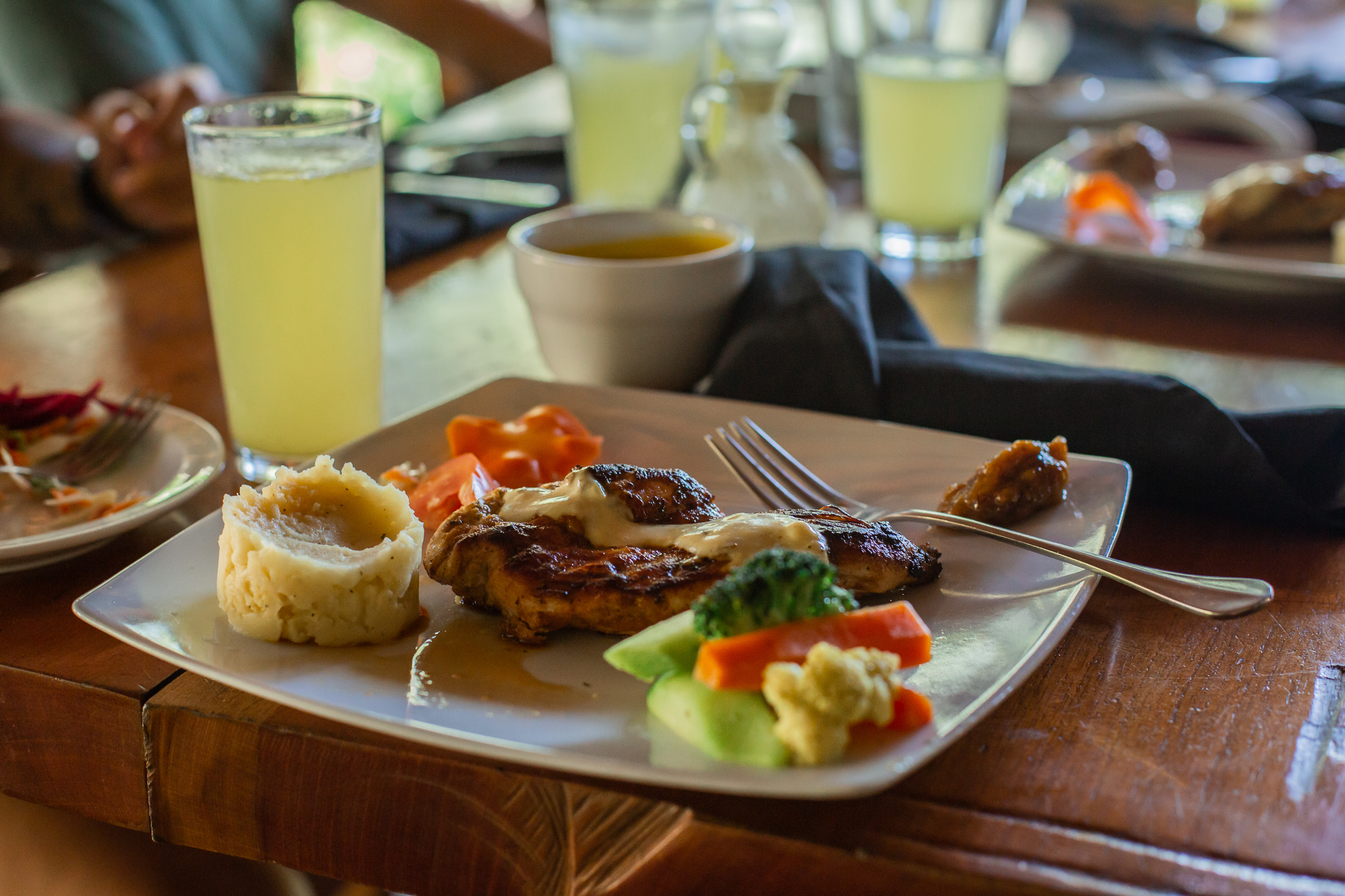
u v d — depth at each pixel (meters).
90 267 1.95
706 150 1.82
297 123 1.27
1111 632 0.90
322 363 1.19
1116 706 0.81
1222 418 1.10
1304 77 3.26
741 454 1.13
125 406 1.22
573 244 1.47
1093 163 2.15
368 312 1.21
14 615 0.96
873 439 1.15
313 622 0.83
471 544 0.88
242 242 1.15
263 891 1.15
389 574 0.85
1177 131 2.60
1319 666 0.86
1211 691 0.83
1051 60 3.61
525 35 3.68
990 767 0.75
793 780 0.66
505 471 1.09
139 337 1.62
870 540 0.90
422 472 1.11
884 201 1.97
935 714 0.74
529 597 0.84
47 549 0.96
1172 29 3.99
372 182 1.19
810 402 1.28
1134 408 1.14
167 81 2.48
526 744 0.72
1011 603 0.88
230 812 0.85
